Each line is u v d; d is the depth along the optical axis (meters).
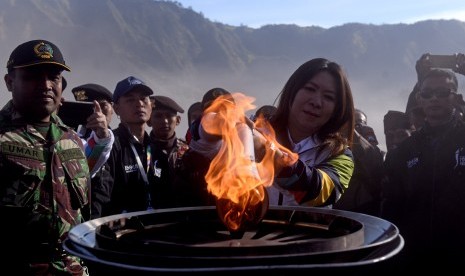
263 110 3.72
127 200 3.68
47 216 2.42
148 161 3.91
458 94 3.71
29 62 2.47
